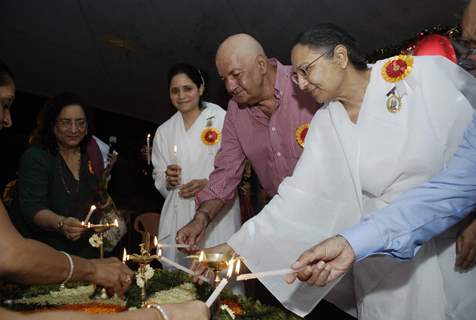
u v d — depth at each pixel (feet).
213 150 12.34
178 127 12.76
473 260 6.81
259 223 7.86
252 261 7.84
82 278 6.22
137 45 27.22
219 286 4.61
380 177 7.24
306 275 5.93
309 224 7.72
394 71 7.15
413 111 7.02
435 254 7.03
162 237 12.54
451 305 6.98
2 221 5.31
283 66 9.77
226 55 9.30
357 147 7.33
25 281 5.60
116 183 21.06
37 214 11.07
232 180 10.66
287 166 10.00
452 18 24.90
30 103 26.30
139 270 7.55
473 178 6.20
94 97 27.58
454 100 6.96
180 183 12.44
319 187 7.69
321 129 7.81
